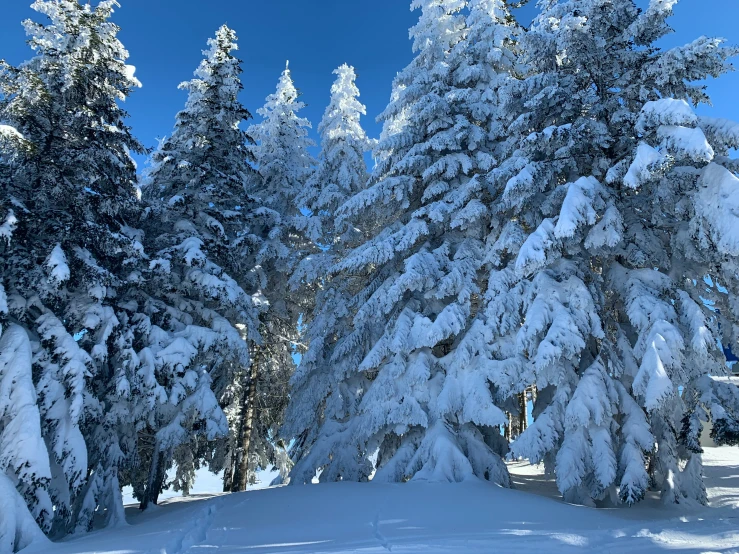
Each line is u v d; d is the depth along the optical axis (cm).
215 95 1738
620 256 1270
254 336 1557
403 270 1559
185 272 1488
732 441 937
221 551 671
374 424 1302
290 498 1071
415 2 1803
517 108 1370
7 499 866
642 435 991
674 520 841
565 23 1205
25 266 1118
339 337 1789
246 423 1800
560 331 1063
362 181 2181
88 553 729
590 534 688
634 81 1239
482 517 816
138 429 1252
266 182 2228
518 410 1303
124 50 1462
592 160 1310
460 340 1397
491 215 1456
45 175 1156
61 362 1062
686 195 1100
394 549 612
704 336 964
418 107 1558
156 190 1744
